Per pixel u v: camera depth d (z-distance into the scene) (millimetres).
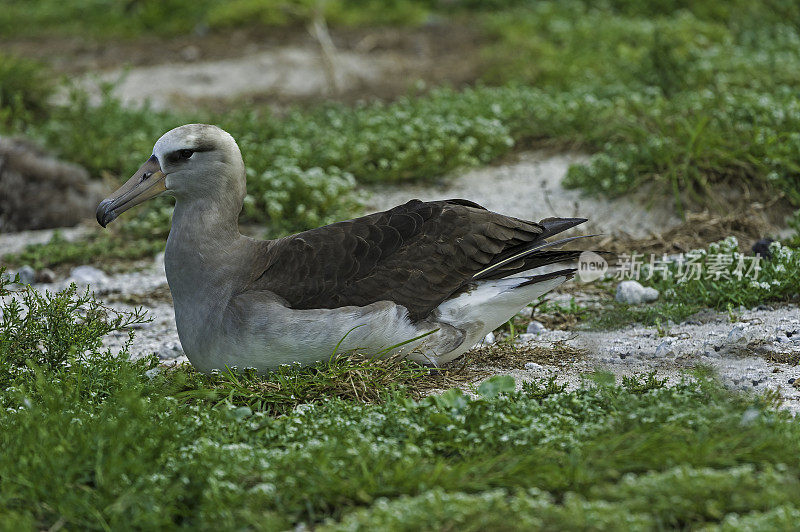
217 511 6844
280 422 8258
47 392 8766
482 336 10422
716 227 14711
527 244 10422
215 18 32000
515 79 23047
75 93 20703
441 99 20500
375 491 7031
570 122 18641
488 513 6492
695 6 27625
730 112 17047
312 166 17359
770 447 7246
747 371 9852
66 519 7000
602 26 26422
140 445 7734
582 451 7355
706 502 6605
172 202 17047
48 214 17219
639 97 18594
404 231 10055
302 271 9750
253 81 26844
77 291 14102
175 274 9969
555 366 10477
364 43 29828
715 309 11961
